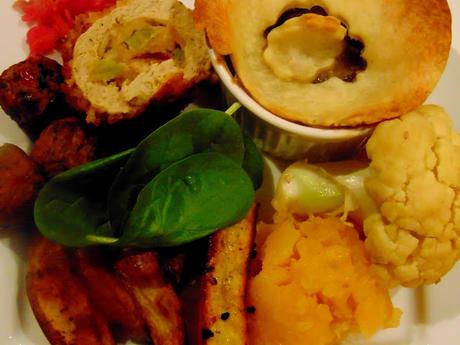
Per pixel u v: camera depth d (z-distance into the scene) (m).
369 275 0.18
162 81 0.20
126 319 0.17
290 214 0.20
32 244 0.18
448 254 0.18
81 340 0.17
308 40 0.19
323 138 0.18
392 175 0.17
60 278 0.17
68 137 0.19
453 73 0.23
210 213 0.17
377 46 0.19
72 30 0.21
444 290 0.19
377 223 0.18
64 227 0.17
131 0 0.21
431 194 0.17
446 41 0.18
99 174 0.17
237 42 0.19
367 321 0.18
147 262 0.17
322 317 0.18
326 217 0.20
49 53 0.22
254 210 0.19
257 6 0.19
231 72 0.19
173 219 0.17
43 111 0.19
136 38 0.21
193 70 0.21
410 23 0.19
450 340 0.19
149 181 0.18
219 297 0.17
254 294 0.18
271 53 0.19
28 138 0.20
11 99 0.19
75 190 0.17
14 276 0.18
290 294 0.18
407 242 0.17
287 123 0.18
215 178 0.18
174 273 0.18
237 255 0.18
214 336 0.17
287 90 0.19
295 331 0.18
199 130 0.18
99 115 0.20
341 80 0.19
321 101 0.19
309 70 0.19
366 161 0.20
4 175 0.17
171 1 0.21
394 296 0.20
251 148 0.19
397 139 0.17
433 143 0.18
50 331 0.17
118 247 0.17
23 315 0.18
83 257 0.17
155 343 0.17
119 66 0.20
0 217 0.18
